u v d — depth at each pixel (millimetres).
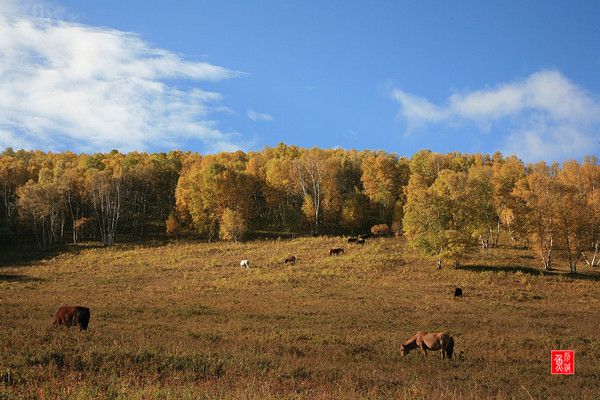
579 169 84938
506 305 37375
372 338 24438
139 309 33062
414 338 20984
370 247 67938
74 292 42438
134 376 13656
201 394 11805
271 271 54281
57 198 80688
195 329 26078
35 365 14156
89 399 10984
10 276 52750
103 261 64125
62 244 78812
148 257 66375
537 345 23734
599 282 48281
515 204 59719
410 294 41438
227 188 87938
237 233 80125
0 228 83250
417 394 13148
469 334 26438
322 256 63188
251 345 21047
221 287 44938
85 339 19500
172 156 136500
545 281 48406
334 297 39750
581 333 27422
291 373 15430
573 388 15586
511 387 15273
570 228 53219
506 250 67125
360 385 14383
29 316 28500
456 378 16672
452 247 52625
